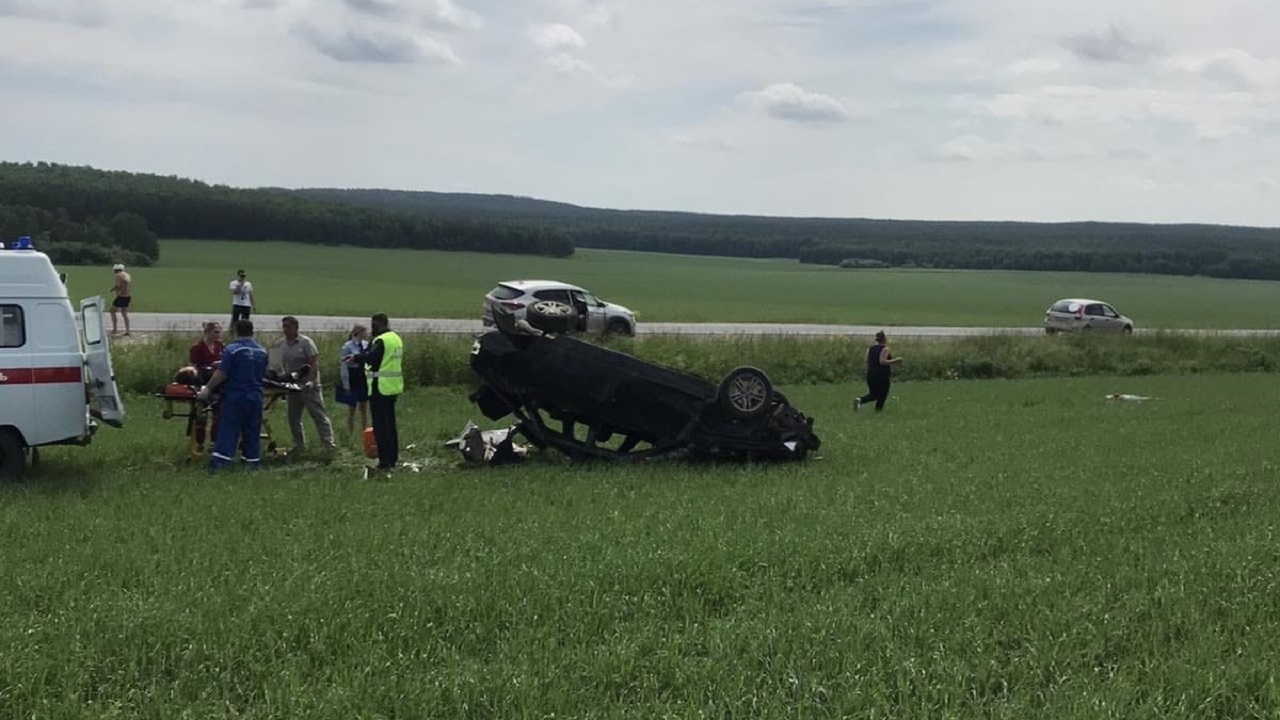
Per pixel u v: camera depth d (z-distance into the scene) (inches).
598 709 252.1
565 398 690.2
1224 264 7007.9
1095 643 297.3
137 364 988.6
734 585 353.4
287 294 2797.7
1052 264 7293.3
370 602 321.1
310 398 692.1
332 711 245.9
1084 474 605.6
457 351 1146.7
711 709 251.9
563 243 6628.9
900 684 265.9
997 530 437.7
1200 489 553.0
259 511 482.0
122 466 639.8
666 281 4707.2
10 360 579.8
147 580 352.5
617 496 540.4
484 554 385.1
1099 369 1643.7
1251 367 1752.0
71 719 241.4
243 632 293.1
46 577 350.9
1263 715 256.8
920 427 874.8
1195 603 335.3
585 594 335.3
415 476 613.3
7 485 553.6
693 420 681.6
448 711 250.5
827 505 499.8
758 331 2027.6
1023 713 252.7
